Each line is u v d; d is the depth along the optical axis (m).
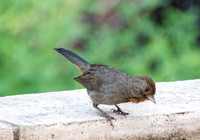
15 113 7.84
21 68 12.80
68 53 8.82
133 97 7.92
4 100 8.72
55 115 7.72
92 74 8.17
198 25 17.69
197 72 14.28
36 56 13.13
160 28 16.66
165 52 14.75
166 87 9.64
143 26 16.05
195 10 16.92
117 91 7.86
